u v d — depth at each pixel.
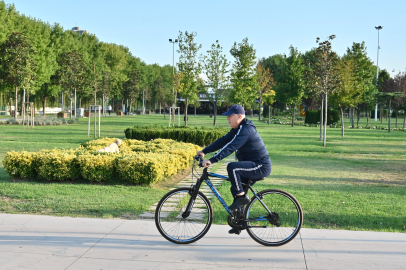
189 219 4.83
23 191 7.30
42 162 8.63
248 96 36.81
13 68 33.56
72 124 37.47
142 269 3.81
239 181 4.54
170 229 4.70
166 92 82.56
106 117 57.81
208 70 37.41
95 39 67.06
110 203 6.55
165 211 4.78
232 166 4.54
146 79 84.12
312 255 4.25
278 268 3.88
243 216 4.68
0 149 15.64
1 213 5.80
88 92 55.03
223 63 37.25
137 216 5.85
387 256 4.22
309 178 10.57
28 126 29.86
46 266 3.83
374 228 5.48
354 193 8.20
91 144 13.53
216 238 4.82
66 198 6.85
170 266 3.90
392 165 13.70
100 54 64.06
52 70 47.78
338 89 22.27
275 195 4.80
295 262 4.04
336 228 5.48
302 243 4.64
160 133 19.62
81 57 49.59
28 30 43.00
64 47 53.03
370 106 42.75
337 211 6.39
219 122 47.69
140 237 4.77
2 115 53.41
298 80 38.44
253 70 36.84
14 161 8.74
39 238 4.64
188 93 33.19
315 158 15.51
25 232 4.86
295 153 17.11
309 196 7.67
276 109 72.12
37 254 4.14
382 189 8.93
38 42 44.41
